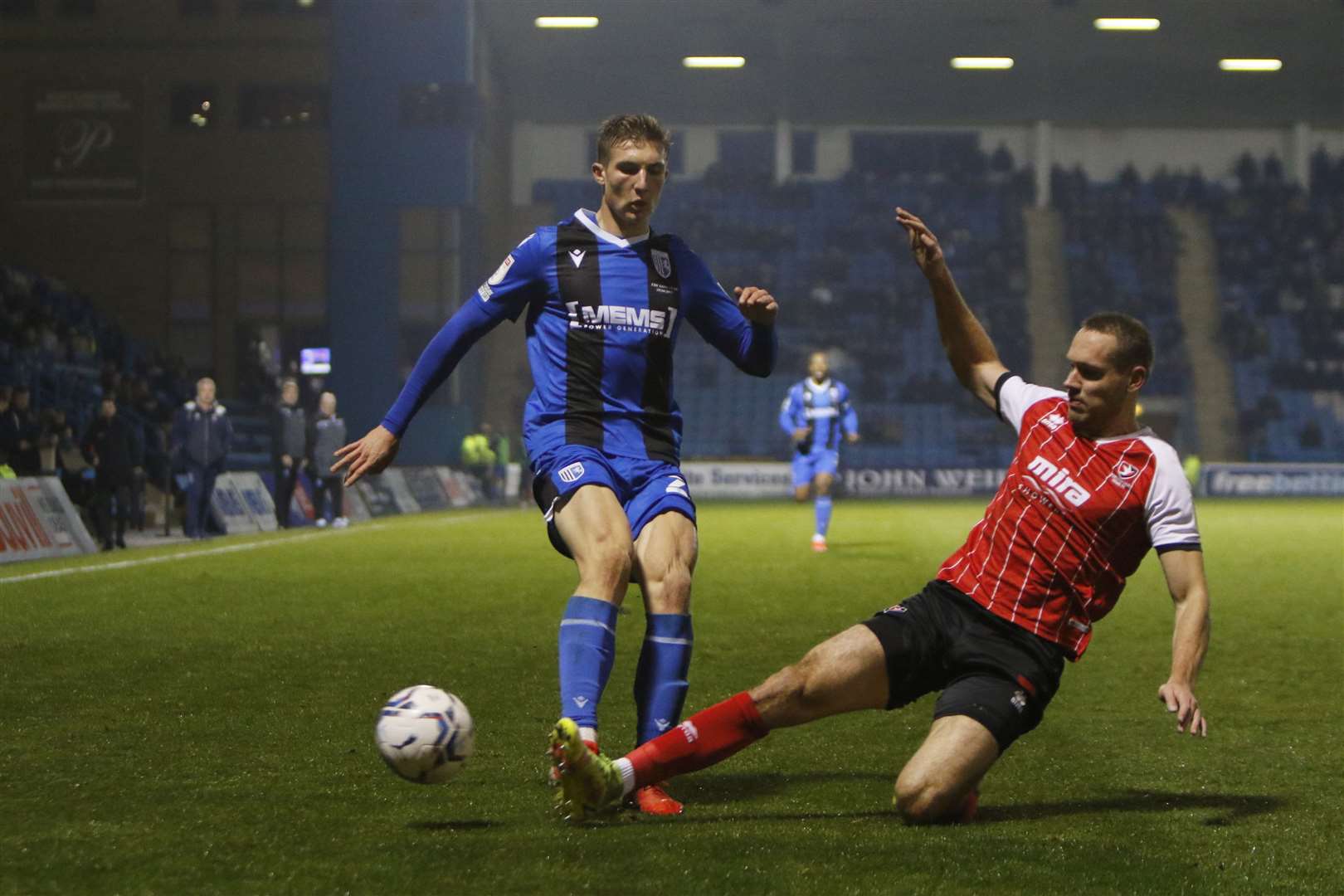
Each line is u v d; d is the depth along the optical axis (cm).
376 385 5822
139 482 3191
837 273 7238
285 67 5825
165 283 5862
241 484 3331
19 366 3731
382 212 5822
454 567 2167
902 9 6147
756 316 697
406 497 4500
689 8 6106
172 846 560
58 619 1434
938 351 7088
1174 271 7275
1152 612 1620
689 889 502
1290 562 2381
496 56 6494
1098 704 988
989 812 649
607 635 628
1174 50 6519
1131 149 7525
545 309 703
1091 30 6319
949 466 6475
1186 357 6969
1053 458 658
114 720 872
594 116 7131
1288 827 620
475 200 5853
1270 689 1071
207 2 5806
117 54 5822
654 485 679
